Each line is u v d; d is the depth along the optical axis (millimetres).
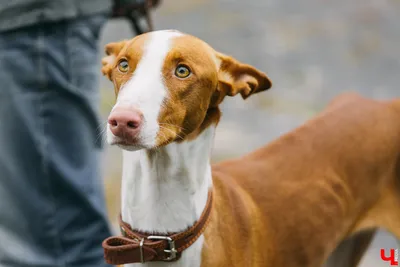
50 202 5391
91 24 5422
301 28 14891
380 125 5141
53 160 5359
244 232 4402
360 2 16562
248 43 13922
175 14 15375
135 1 5625
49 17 5242
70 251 5461
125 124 3559
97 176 5559
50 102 5348
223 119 10766
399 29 15039
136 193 4051
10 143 5340
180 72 3801
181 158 3967
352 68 13031
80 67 5383
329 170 4910
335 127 5062
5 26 5246
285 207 4707
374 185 5066
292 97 11664
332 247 4938
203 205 4117
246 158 4930
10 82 5297
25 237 5410
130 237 4109
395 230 5199
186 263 4102
